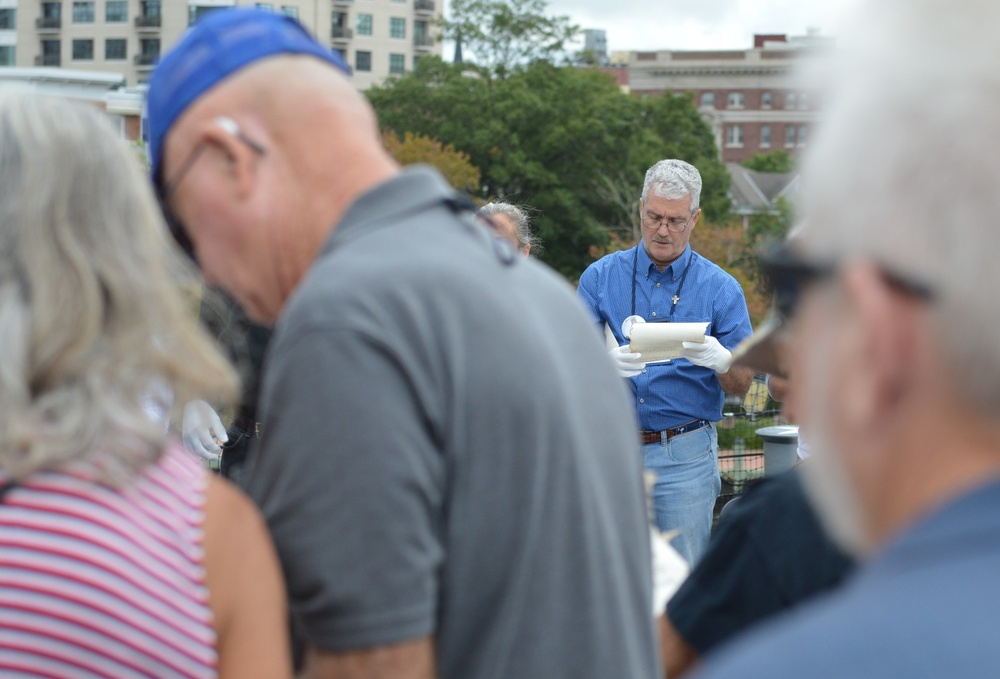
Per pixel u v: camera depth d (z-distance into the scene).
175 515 1.22
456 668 1.34
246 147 1.44
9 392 1.15
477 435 1.29
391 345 1.27
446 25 58.69
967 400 0.64
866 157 0.67
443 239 1.39
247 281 1.49
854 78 0.69
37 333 1.17
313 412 1.27
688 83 120.25
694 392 4.64
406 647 1.26
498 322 1.32
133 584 1.17
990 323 0.62
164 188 1.50
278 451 1.30
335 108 1.46
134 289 1.23
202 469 1.31
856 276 0.67
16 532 1.15
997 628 0.55
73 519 1.16
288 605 1.35
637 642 1.46
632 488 1.50
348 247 1.36
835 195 0.69
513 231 4.55
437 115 54.97
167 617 1.19
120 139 1.31
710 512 4.79
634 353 4.51
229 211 1.46
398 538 1.25
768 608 1.53
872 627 0.58
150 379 1.24
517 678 1.32
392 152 48.56
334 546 1.26
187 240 1.53
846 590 0.64
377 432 1.25
